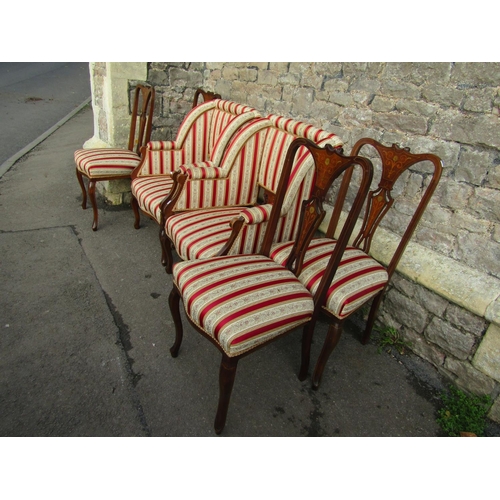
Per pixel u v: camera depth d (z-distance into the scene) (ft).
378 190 6.13
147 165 9.19
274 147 7.50
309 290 5.52
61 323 6.66
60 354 6.05
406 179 6.55
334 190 8.14
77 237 9.44
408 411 5.78
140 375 5.86
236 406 5.55
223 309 4.59
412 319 6.60
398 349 6.79
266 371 6.22
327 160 4.78
